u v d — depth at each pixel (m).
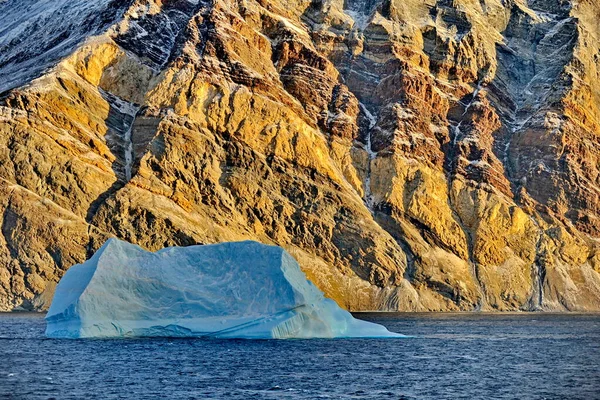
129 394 181.38
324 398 181.62
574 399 183.62
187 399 177.62
